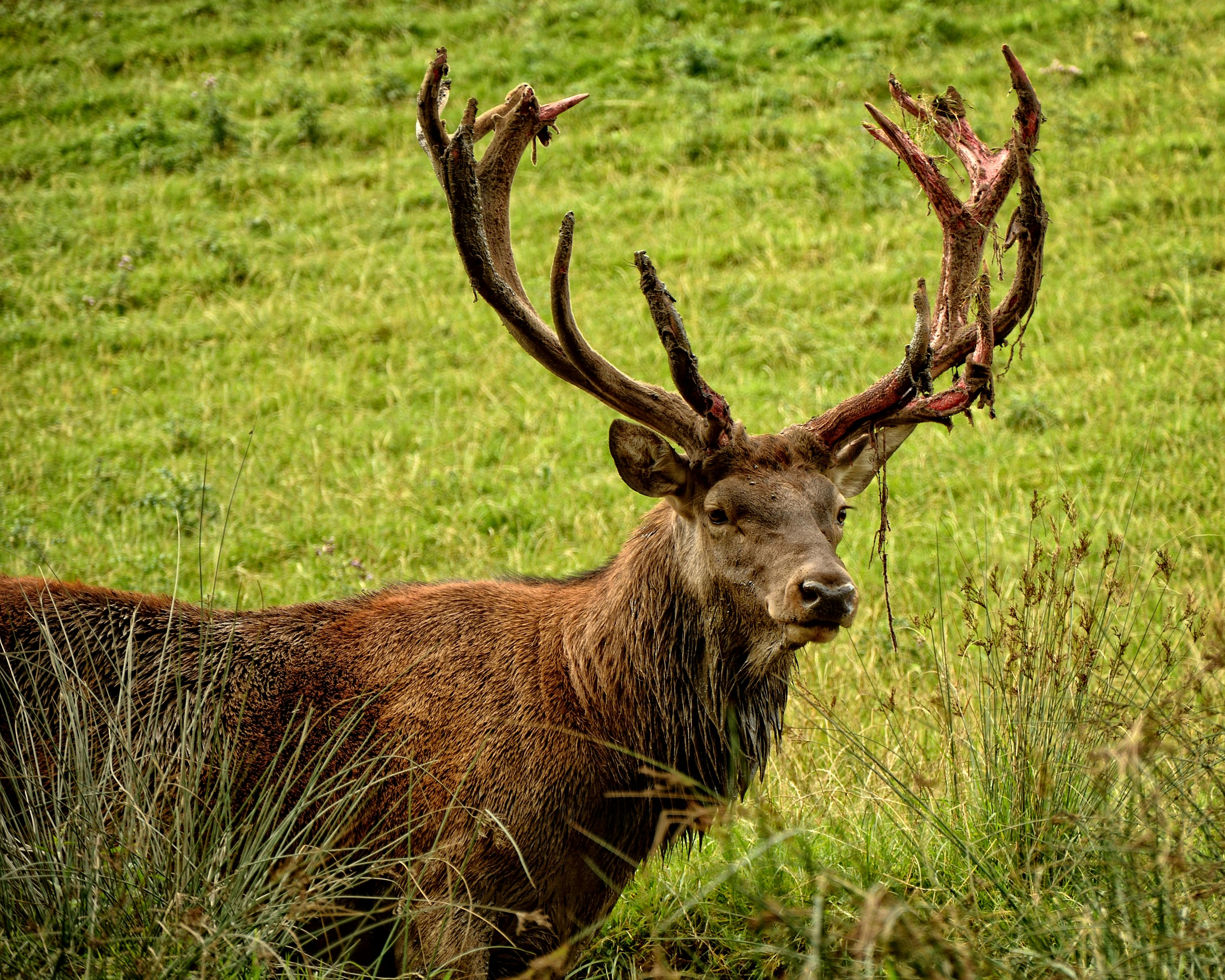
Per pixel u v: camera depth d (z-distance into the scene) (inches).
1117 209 1547.7
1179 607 760.3
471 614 518.3
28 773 458.6
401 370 1391.5
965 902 465.1
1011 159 553.0
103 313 1556.3
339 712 498.6
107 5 2406.5
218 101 2000.5
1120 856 411.2
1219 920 399.2
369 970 450.3
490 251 529.0
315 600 888.3
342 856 478.0
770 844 380.8
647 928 512.1
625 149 1845.5
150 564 954.7
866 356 1311.5
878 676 737.0
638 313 1448.1
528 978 404.8
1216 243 1434.5
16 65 2233.0
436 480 1133.7
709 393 486.0
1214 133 1662.2
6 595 513.3
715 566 477.1
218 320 1515.7
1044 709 529.3
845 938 375.9
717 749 491.5
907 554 958.4
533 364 1378.0
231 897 418.0
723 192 1717.5
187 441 1235.9
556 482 1123.3
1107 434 1120.8
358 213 1761.8
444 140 515.2
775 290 1482.5
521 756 477.1
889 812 549.0
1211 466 1023.0
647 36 2108.8
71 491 1121.4
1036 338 1337.4
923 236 1563.7
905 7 2081.7
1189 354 1226.6
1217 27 1955.0
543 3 2252.7
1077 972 381.4
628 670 487.2
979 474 1082.7
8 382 1381.6
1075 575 600.1
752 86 1975.9
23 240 1720.0
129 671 475.5
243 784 483.5
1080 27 1985.7
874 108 562.3
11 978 378.9
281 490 1123.3
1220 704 565.6
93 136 2014.0
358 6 2336.4
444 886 463.5
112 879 413.4
